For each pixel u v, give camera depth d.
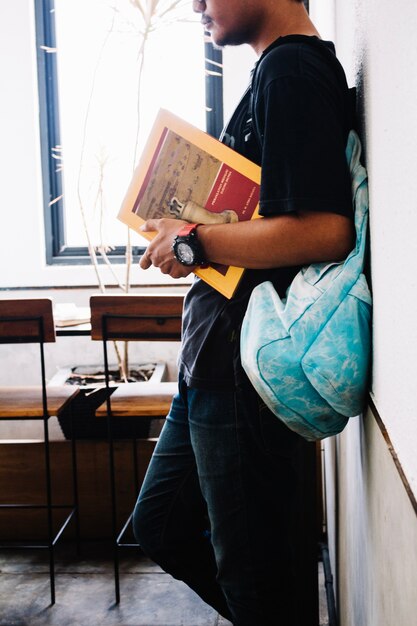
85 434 2.54
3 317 1.95
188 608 2.11
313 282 1.06
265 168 1.03
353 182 1.06
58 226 3.12
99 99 2.99
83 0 2.97
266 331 1.05
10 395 2.24
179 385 1.31
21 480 2.50
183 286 3.01
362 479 1.18
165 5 2.75
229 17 1.17
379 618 0.95
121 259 3.11
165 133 1.17
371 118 0.99
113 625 2.02
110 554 2.46
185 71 3.01
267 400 1.07
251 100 1.13
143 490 1.48
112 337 1.93
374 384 0.99
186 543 1.48
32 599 2.18
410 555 0.67
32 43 2.98
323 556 2.24
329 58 1.07
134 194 1.19
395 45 0.76
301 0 1.18
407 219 0.70
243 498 1.18
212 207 1.14
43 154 3.07
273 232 1.05
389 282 0.83
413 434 0.67
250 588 1.22
